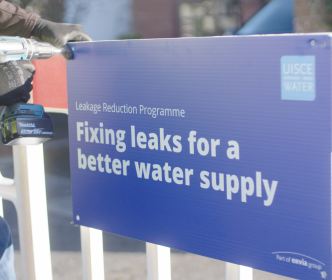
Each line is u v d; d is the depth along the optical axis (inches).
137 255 143.1
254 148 42.4
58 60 65.9
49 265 68.6
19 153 65.2
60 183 224.8
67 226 169.3
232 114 43.4
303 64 38.5
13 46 52.0
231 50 42.6
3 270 57.2
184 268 134.3
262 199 42.8
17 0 394.6
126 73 51.7
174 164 48.8
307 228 40.4
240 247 44.9
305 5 304.5
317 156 38.9
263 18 324.8
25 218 66.2
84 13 422.6
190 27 386.0
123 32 424.2
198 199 47.4
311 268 40.6
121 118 53.1
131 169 53.1
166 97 48.3
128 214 54.2
